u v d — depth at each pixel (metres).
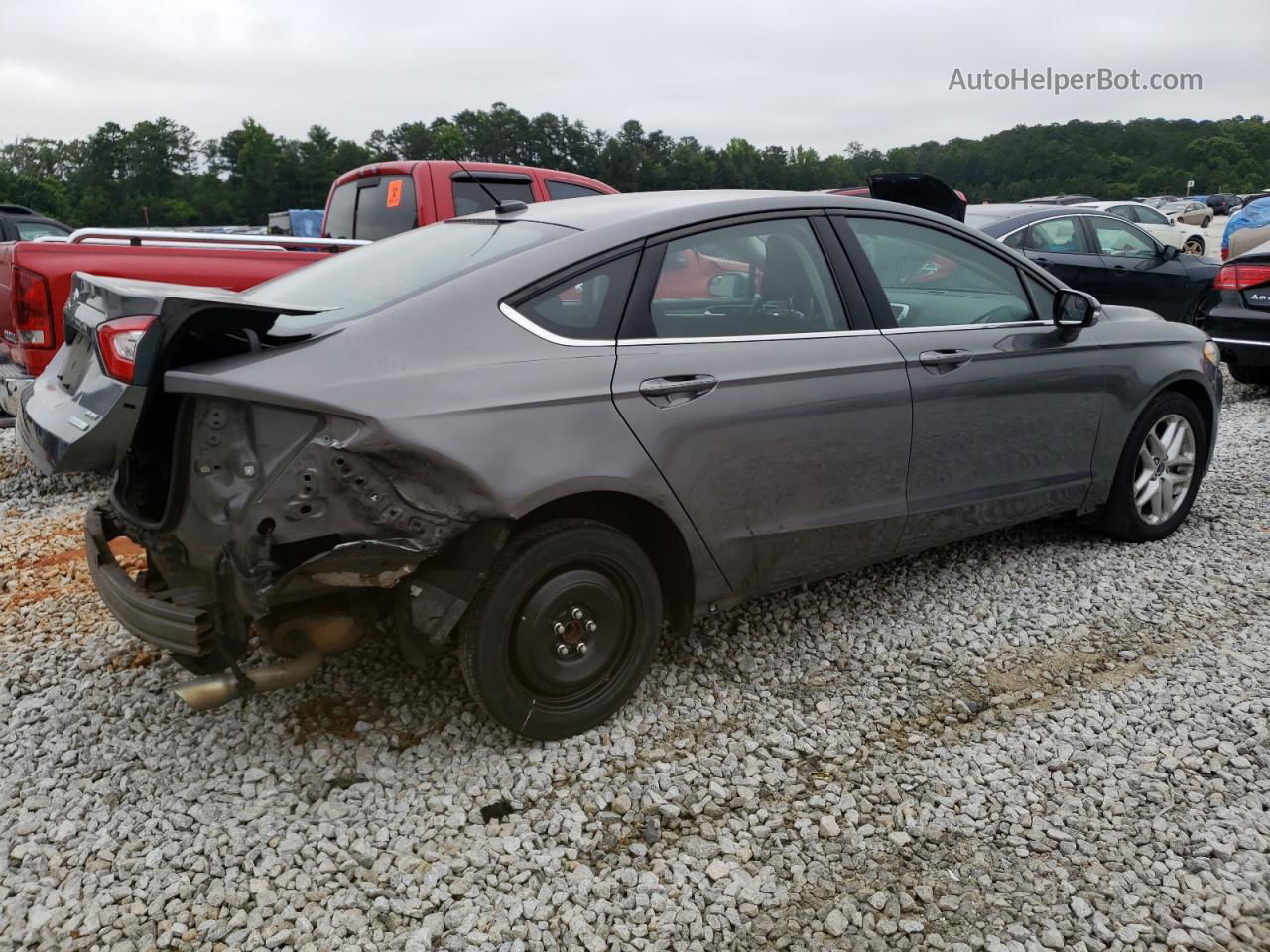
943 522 3.86
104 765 2.95
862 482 3.56
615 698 3.12
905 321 3.74
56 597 4.20
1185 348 4.70
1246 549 4.66
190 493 2.59
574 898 2.43
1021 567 4.47
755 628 3.88
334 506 2.51
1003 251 4.13
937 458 3.77
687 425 3.06
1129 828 2.67
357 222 8.09
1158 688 3.38
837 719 3.24
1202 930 2.31
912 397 3.62
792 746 3.08
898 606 4.08
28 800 2.77
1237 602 4.07
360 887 2.47
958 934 2.32
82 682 3.43
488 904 2.41
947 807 2.78
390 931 2.33
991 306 4.05
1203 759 2.97
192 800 2.79
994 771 2.94
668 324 3.14
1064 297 4.12
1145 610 4.02
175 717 3.21
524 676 2.92
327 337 2.65
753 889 2.48
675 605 3.32
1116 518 4.62
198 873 2.50
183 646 2.59
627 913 2.39
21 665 3.57
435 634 2.73
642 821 2.73
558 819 2.72
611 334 3.01
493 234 3.30
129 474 2.96
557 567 2.89
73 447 2.54
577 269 3.00
